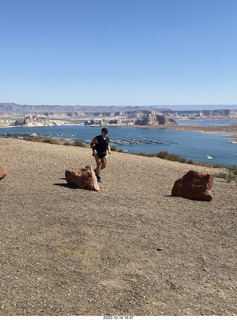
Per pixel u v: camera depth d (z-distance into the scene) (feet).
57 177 36.17
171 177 44.75
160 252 16.78
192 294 12.58
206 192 30.40
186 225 22.07
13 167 40.98
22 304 10.66
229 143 536.42
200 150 387.96
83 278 13.04
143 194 31.09
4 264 13.39
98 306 11.10
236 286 13.66
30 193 26.66
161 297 12.13
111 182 36.47
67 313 10.46
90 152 70.74
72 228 19.06
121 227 20.13
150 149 365.61
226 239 19.92
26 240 16.48
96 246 16.69
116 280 13.16
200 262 15.99
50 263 14.08
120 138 629.51
